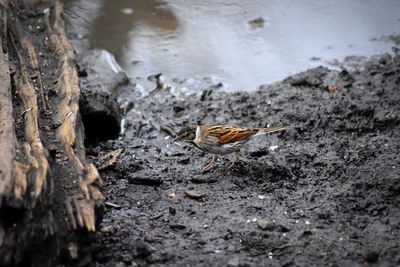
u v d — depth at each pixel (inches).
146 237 387.2
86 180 372.2
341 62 629.3
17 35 553.3
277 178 458.6
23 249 324.2
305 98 563.5
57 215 346.3
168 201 432.1
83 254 349.7
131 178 454.9
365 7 728.3
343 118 526.6
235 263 365.1
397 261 370.3
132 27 683.4
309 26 693.3
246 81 605.9
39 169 349.7
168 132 534.9
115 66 609.9
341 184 448.5
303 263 367.9
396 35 675.4
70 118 431.5
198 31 681.6
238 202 429.4
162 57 641.0
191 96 586.2
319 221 406.3
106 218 406.9
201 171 474.0
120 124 539.8
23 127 409.7
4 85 432.5
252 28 689.0
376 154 478.9
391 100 545.3
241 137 458.9
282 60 637.9
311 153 486.9
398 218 410.3
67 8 712.4
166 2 732.0
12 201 324.2
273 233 390.6
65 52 531.5
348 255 374.0
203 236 391.2
